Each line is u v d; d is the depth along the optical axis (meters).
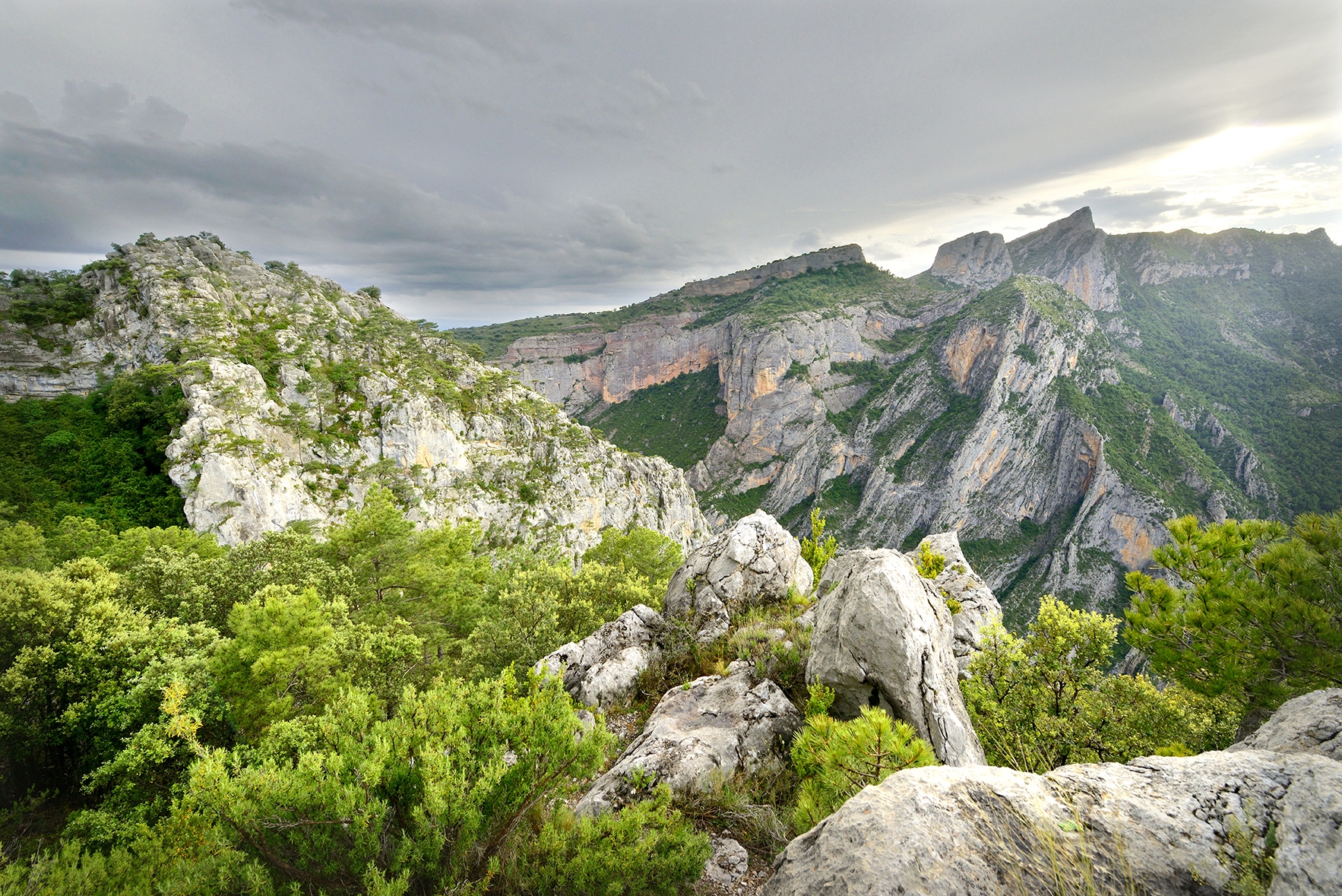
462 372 102.94
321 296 104.75
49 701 14.27
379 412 81.31
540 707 7.61
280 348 80.38
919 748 5.98
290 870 6.25
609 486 102.50
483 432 93.44
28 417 61.50
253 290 97.25
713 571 16.19
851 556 12.13
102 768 12.37
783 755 9.08
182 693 13.42
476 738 7.55
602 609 20.92
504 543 83.94
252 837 6.21
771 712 9.73
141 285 78.25
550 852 6.89
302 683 16.89
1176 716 12.04
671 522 112.81
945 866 3.68
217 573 22.17
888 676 8.56
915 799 4.20
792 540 17.25
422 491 77.06
